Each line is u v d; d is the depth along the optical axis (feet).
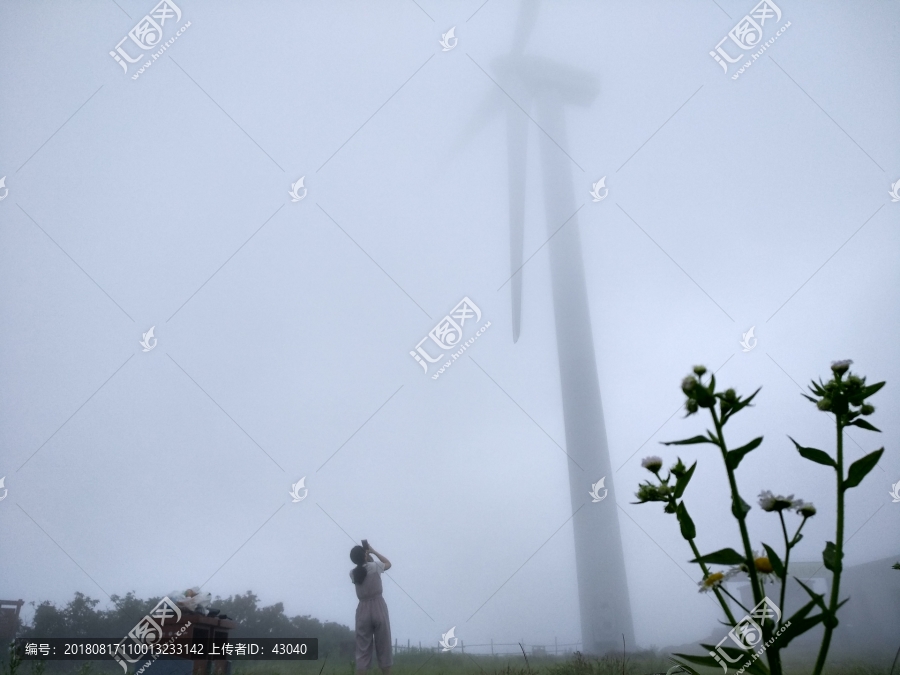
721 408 5.13
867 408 4.94
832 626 4.39
